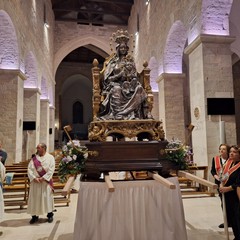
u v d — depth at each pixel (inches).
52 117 802.2
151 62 575.2
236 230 147.7
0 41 388.2
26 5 456.1
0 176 177.5
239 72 582.9
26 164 358.0
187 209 226.5
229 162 151.9
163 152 135.8
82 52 1051.9
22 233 175.6
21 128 424.2
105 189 123.6
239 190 141.1
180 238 129.3
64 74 1107.3
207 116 298.2
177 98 467.5
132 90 149.8
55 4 793.6
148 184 128.6
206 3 312.3
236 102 580.1
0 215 174.4
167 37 454.0
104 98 150.9
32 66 533.3
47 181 196.9
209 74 303.3
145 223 125.2
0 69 391.5
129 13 828.0
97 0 757.9
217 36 305.6
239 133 573.6
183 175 135.6
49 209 195.2
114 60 159.8
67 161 132.0
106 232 121.1
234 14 411.2
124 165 126.0
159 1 508.4
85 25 852.6
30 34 488.7
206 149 293.7
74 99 1306.6
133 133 137.2
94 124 140.8
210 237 161.2
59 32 837.2
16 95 398.0
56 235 170.6
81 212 124.1
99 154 128.9
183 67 607.8
